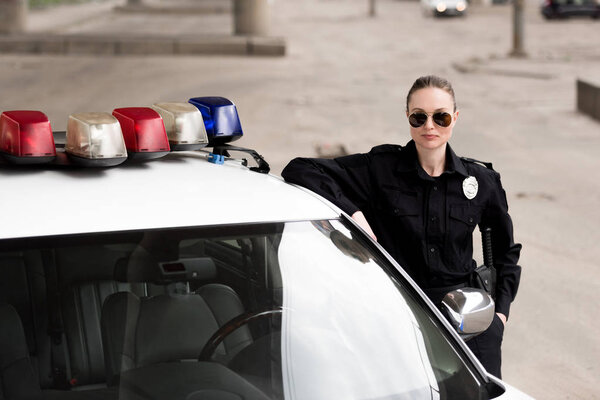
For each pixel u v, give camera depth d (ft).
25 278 8.07
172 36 90.07
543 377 17.98
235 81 67.46
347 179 11.97
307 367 8.33
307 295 8.93
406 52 98.12
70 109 52.85
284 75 72.90
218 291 8.66
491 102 61.46
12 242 8.12
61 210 8.57
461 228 11.85
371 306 8.98
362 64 84.38
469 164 12.03
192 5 186.19
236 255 8.80
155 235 8.59
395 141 45.27
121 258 8.39
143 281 8.43
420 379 8.39
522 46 92.79
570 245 27.81
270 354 8.43
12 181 9.00
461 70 80.59
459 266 11.97
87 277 8.24
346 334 8.68
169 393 7.95
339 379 8.27
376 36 120.26
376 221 12.08
